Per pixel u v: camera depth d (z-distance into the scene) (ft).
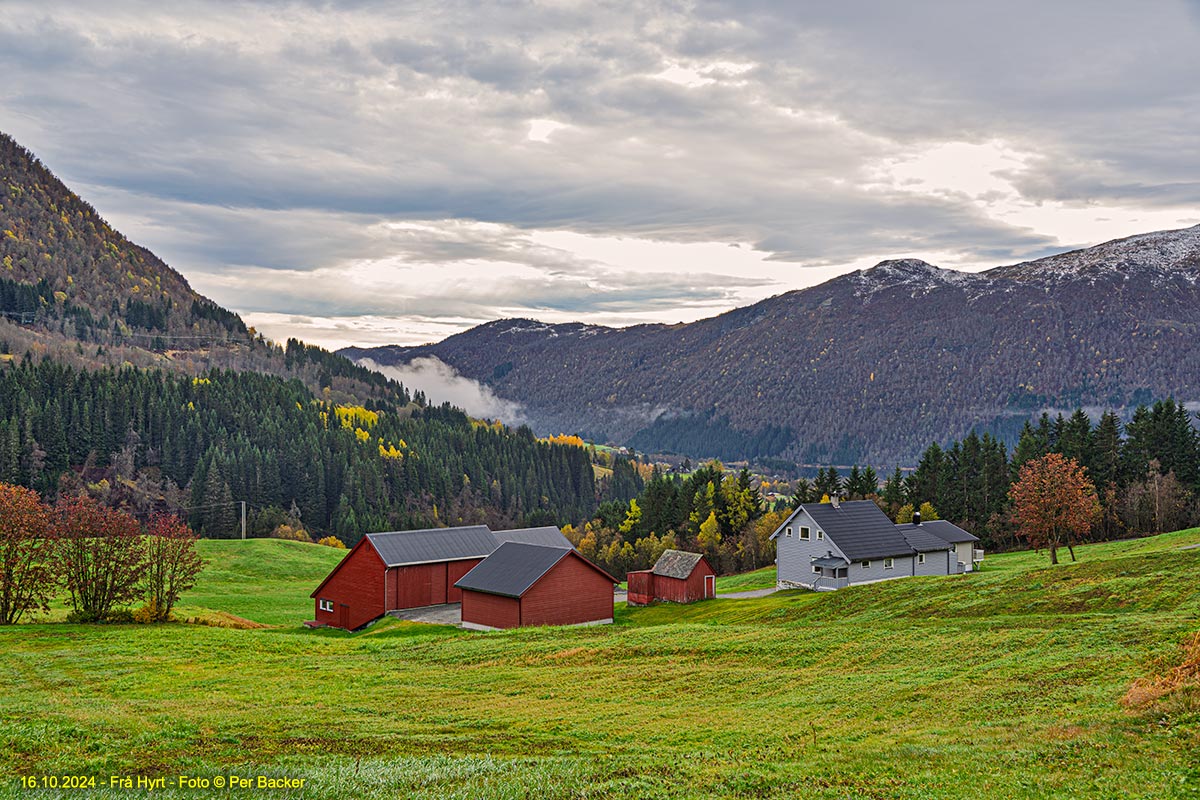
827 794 51.37
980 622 114.83
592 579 195.52
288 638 152.05
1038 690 76.13
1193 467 328.08
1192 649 74.23
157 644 138.92
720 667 106.11
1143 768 51.01
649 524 463.01
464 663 122.31
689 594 230.27
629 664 112.16
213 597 241.96
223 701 93.35
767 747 66.49
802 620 157.38
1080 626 101.40
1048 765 53.78
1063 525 213.46
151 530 195.31
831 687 89.25
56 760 63.10
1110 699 68.74
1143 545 245.86
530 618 181.47
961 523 351.46
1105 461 338.54
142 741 70.03
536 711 86.33
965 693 79.05
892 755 59.31
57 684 107.55
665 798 52.03
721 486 444.55
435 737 73.77
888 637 111.14
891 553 227.20
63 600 202.49
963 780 52.03
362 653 136.36
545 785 55.16
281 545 346.54
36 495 178.40
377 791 54.34
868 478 411.34
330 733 75.25
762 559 384.68
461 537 224.53
